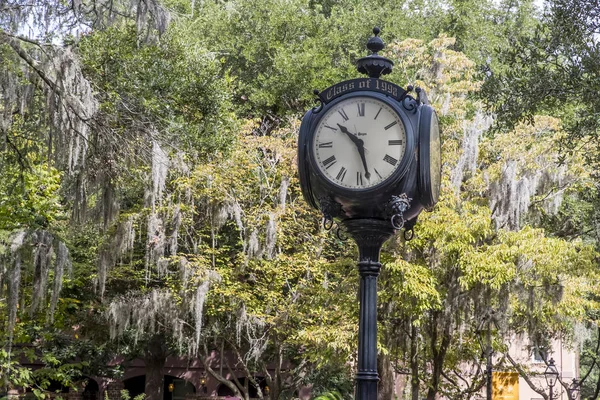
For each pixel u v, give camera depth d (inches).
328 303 1051.9
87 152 653.9
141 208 1076.5
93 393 1630.2
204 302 1074.1
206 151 848.3
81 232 1076.5
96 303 1241.4
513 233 983.0
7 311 872.9
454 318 1052.5
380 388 1058.1
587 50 553.3
